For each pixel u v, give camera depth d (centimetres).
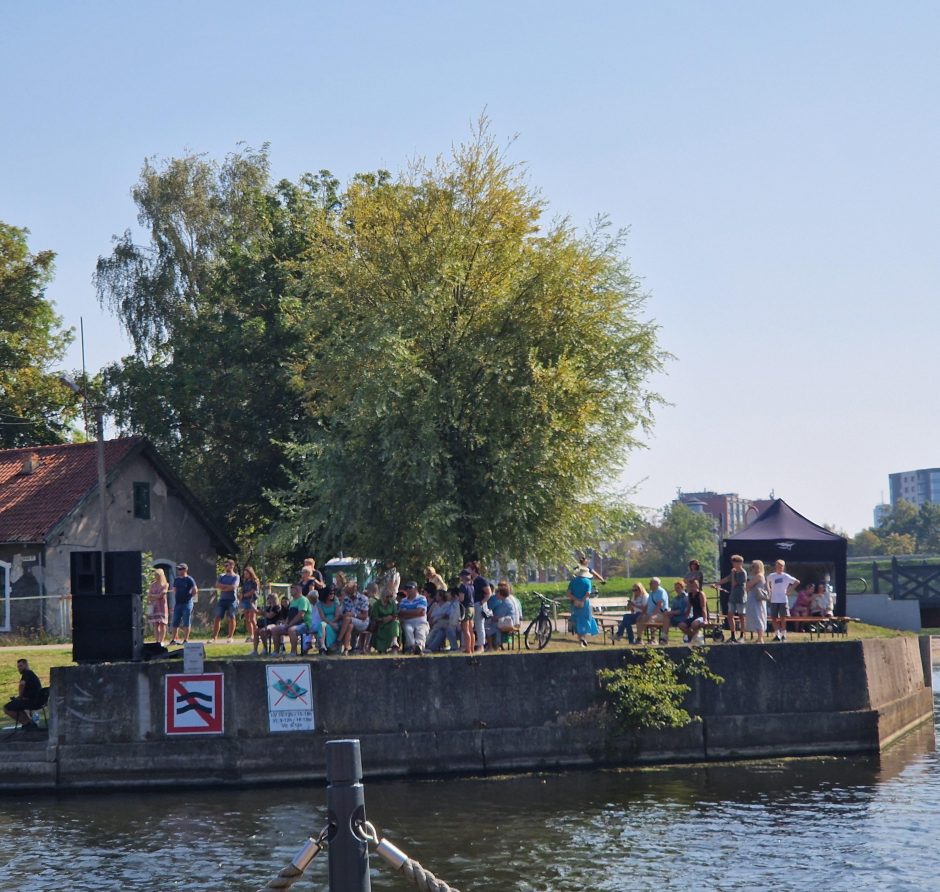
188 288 5347
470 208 3356
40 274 5672
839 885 1544
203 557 4462
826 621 2850
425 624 2464
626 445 3372
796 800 2061
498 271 3328
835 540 3431
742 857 1684
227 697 2311
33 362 5597
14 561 3797
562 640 2883
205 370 4553
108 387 5212
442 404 3203
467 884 1573
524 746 2389
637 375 3341
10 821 2003
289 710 2328
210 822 1964
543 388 3166
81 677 2302
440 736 2359
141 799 2189
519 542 3228
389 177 4638
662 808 2008
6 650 3044
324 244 3500
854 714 2542
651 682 2441
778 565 2695
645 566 13125
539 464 3173
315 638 2486
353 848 922
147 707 2306
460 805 2058
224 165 5469
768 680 2520
